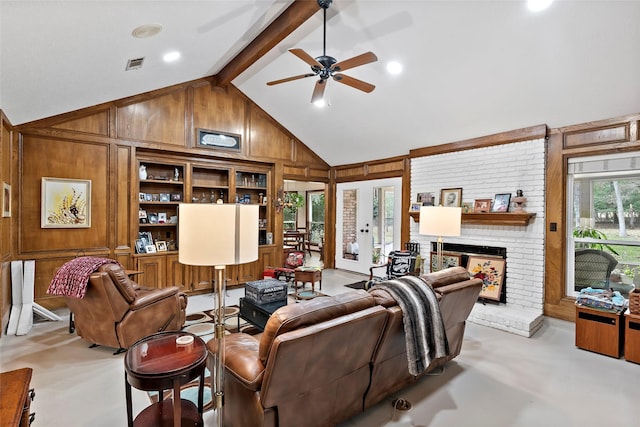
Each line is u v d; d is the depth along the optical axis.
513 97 3.79
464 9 2.94
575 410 2.21
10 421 1.10
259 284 3.31
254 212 1.71
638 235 3.66
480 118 4.29
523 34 3.00
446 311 2.50
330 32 3.62
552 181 4.05
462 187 4.89
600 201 3.88
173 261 4.97
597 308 3.11
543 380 2.61
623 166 3.61
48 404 2.23
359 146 6.12
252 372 1.64
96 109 4.35
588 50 2.96
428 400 2.33
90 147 4.34
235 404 1.80
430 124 4.77
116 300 2.88
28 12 2.03
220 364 1.71
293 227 10.77
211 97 5.36
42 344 3.20
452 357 2.83
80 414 2.13
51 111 3.89
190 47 3.65
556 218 4.02
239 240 1.61
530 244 4.19
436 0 2.92
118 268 2.94
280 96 5.42
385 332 2.00
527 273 4.21
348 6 3.20
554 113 3.82
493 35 3.10
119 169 4.55
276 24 3.63
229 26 3.41
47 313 3.79
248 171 5.98
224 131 5.51
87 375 2.62
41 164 4.03
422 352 2.13
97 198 4.39
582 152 3.82
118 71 3.57
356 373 1.99
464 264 4.77
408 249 5.41
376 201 6.51
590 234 3.95
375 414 2.16
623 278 3.76
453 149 4.96
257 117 5.95
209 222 1.56
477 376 2.67
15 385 1.32
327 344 1.65
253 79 5.19
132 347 1.91
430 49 3.49
